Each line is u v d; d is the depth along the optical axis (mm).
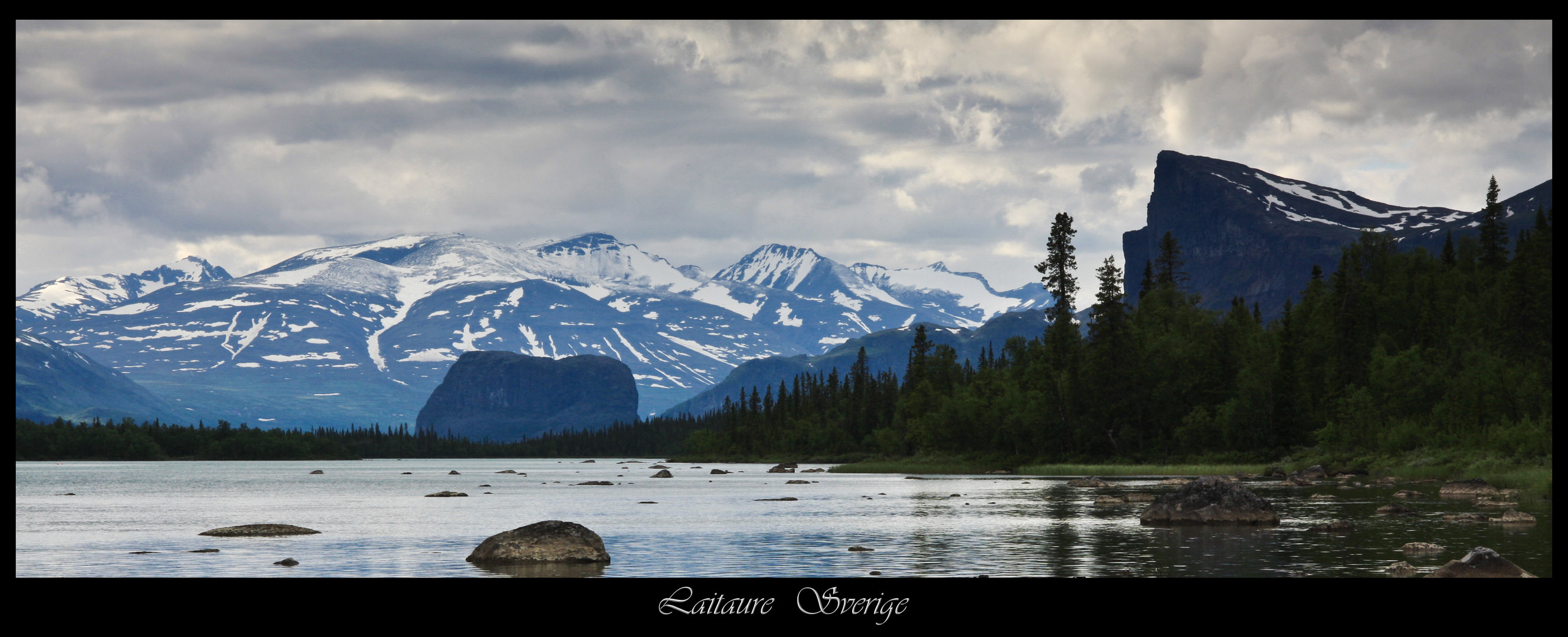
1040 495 99812
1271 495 87875
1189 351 169500
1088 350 174375
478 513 88812
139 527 75438
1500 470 99938
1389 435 126250
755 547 56625
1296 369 157500
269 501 111250
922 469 191750
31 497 121500
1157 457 162750
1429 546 48188
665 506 94750
